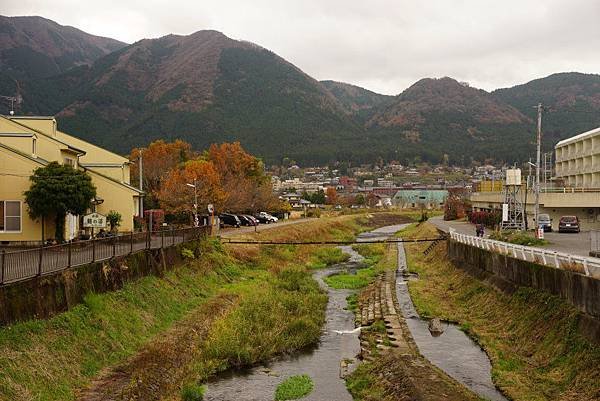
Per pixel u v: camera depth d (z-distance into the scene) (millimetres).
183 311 25172
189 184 49250
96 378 16078
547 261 21219
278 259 45406
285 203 98688
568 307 18141
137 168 64188
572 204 49188
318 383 17984
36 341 15078
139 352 18781
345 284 37688
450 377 16891
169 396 16156
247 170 79812
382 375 17656
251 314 24969
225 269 36438
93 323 18203
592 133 66250
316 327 24562
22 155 30281
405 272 42031
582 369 15398
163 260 28188
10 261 15023
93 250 20500
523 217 42750
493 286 26828
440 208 151125
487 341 20922
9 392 12789
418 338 22516
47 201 29281
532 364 17688
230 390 17312
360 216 109250
